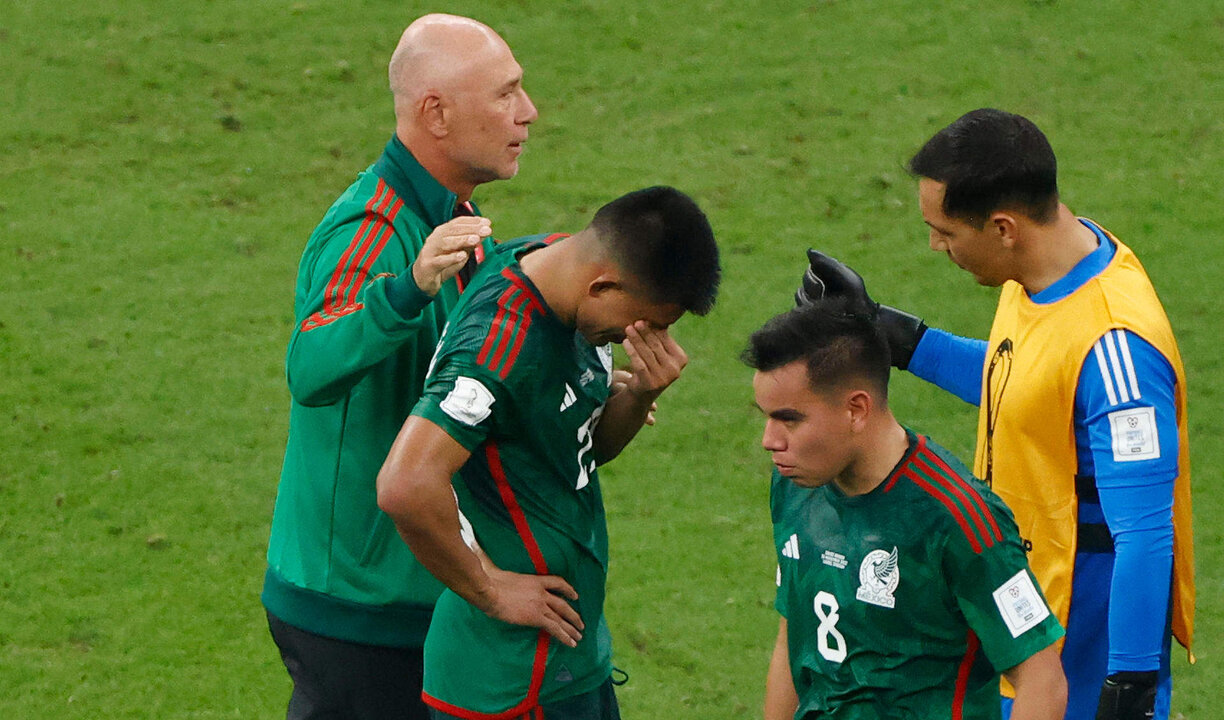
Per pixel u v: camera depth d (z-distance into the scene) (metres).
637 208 11.82
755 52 42.44
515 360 11.91
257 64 41.81
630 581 23.23
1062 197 35.81
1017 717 11.40
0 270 32.69
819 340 11.20
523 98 14.70
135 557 23.70
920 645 11.66
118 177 36.94
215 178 37.09
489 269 12.62
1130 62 41.50
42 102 39.75
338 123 39.50
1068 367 13.75
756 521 25.03
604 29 43.66
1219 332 30.75
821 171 37.22
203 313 31.47
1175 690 20.67
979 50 42.16
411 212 14.40
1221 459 26.83
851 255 33.78
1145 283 14.01
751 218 35.31
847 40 42.88
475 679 12.92
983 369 15.31
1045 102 39.88
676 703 20.23
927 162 13.92
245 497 25.45
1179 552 14.16
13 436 26.89
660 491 25.88
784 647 13.09
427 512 11.75
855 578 11.70
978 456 15.20
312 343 13.31
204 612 22.36
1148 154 37.66
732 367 29.80
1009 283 15.01
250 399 28.47
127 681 20.59
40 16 43.72
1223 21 43.28
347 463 14.38
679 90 40.78
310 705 15.31
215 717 19.83
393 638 14.67
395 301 12.74
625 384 13.58
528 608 12.56
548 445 12.48
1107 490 13.41
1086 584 14.34
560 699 13.13
